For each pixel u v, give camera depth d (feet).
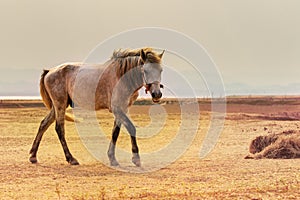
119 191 30.22
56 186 32.04
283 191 29.81
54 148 51.62
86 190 30.76
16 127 74.90
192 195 28.84
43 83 43.32
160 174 36.06
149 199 28.09
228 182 32.63
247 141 55.67
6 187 31.73
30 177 35.22
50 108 43.52
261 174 35.37
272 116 93.20
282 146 44.19
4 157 44.73
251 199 27.86
